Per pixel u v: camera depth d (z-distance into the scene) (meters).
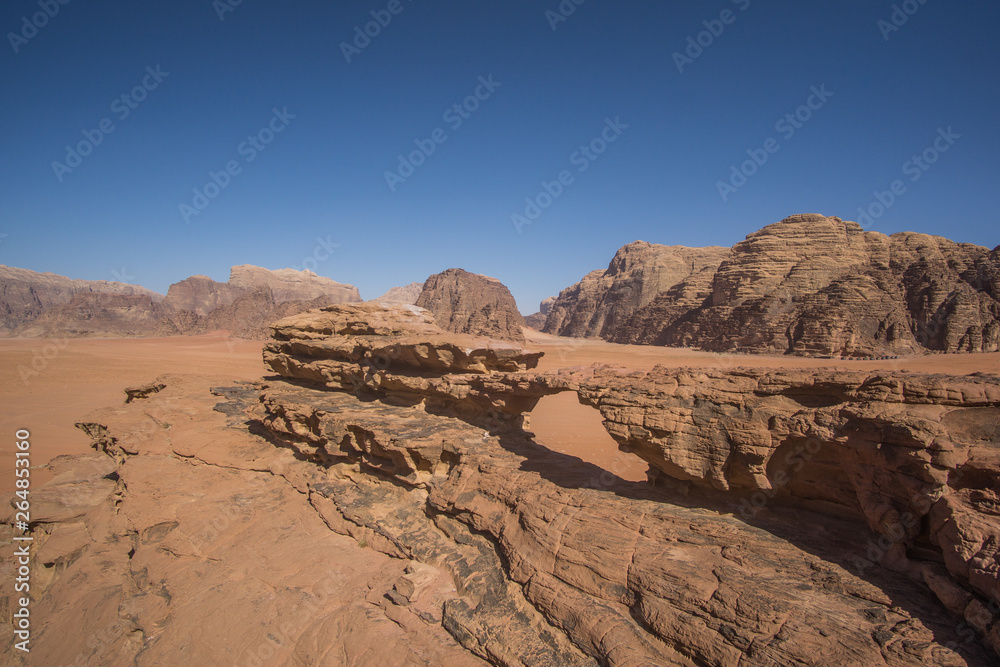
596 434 31.75
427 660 11.34
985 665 7.28
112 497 22.62
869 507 9.52
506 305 151.75
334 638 12.70
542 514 13.19
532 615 11.55
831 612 8.67
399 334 23.81
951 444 8.51
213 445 23.58
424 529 15.93
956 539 8.00
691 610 9.62
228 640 13.51
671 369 13.14
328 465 20.55
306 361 26.03
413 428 18.50
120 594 16.70
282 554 16.30
